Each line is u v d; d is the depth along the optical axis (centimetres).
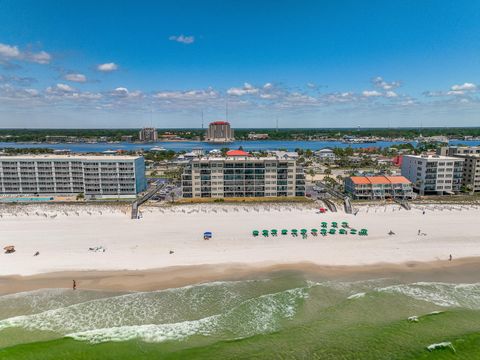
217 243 9375
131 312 6438
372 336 5859
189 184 14212
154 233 10056
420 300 6888
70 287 7219
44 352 5431
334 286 7356
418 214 11894
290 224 10875
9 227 10456
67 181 15488
